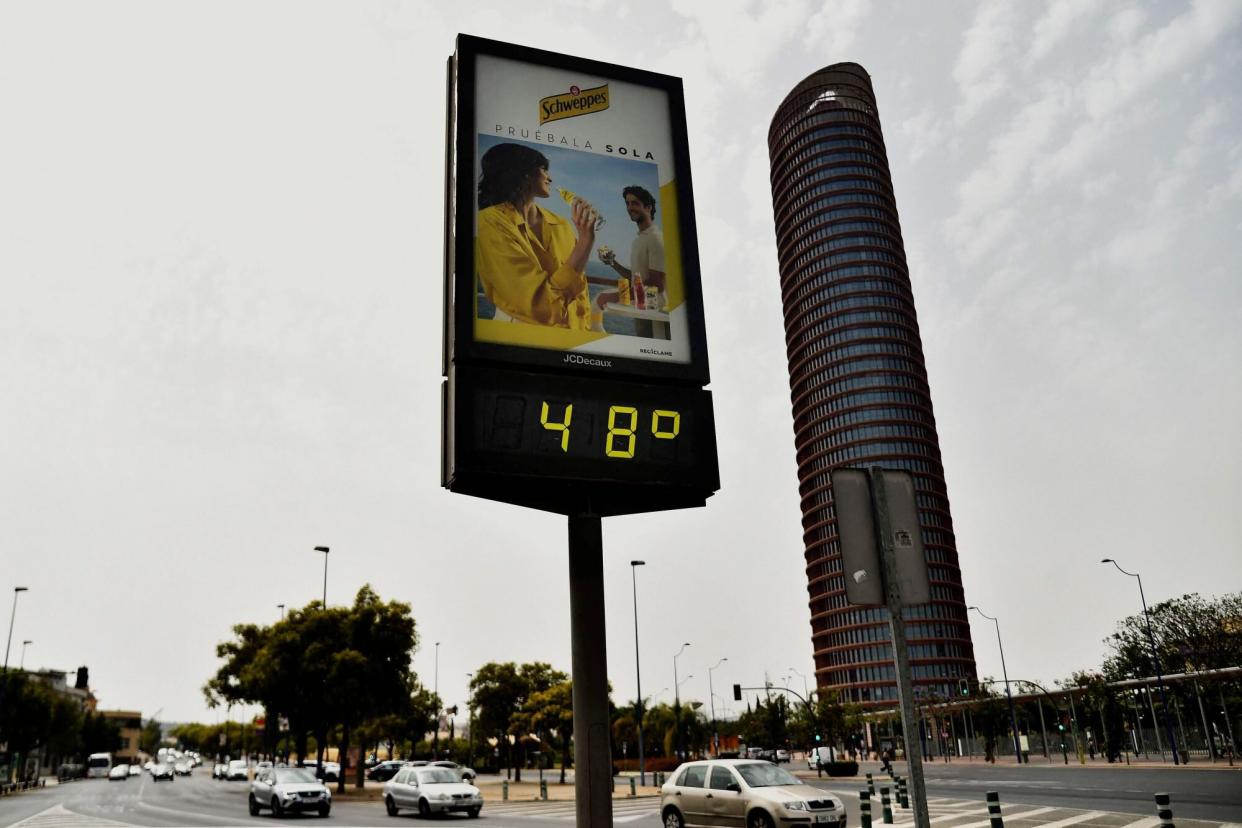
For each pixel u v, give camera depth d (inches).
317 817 1138.7
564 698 2108.8
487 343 371.6
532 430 371.6
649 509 410.0
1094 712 2434.8
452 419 364.2
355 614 1769.2
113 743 5954.7
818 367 6594.5
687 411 401.7
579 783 367.9
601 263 403.2
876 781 1697.8
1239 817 727.7
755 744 4047.7
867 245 6752.0
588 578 390.9
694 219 429.7
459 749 3353.8
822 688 5703.7
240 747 5639.8
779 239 7465.6
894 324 6525.6
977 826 732.7
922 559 211.9
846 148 7145.7
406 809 1176.8
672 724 2763.3
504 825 959.6
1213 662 2082.9
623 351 395.2
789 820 631.2
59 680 5260.8
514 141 403.9
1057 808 879.1
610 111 430.0
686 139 441.4
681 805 737.0
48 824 1040.8
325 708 1708.9
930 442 6210.6
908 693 197.6
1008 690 2596.0
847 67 7504.9
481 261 380.5
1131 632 2353.6
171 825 1000.2
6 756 2837.1
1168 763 1866.4
